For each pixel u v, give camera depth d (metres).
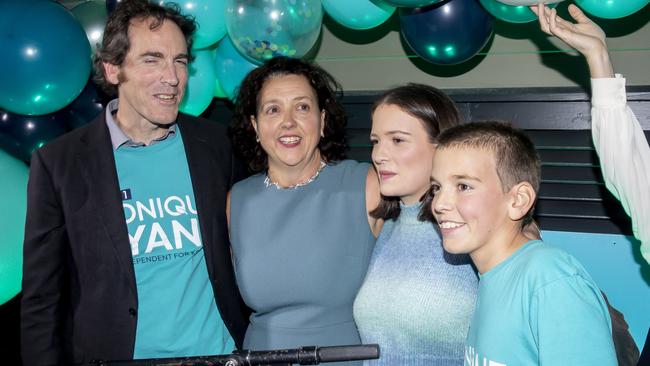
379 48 3.24
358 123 2.82
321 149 1.86
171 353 1.81
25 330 1.79
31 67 2.14
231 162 1.97
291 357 1.38
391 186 1.59
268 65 1.81
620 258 2.54
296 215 1.78
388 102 1.59
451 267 1.54
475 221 1.28
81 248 1.78
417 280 1.55
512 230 1.31
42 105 2.26
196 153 1.88
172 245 1.82
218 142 1.95
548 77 3.00
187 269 1.83
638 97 2.37
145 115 1.77
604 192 2.55
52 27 2.19
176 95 1.79
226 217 1.91
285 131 1.73
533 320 1.19
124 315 1.78
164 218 1.82
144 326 1.80
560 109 2.51
